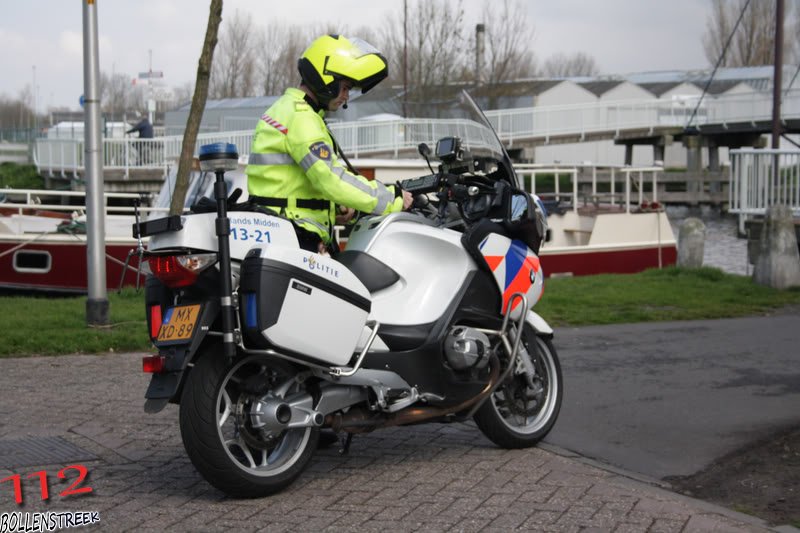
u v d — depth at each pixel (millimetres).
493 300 5656
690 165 48375
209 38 10594
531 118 42094
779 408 6770
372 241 5316
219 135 30281
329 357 4875
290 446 5000
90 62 9594
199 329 4570
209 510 4715
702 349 8875
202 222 4688
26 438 5984
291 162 5176
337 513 4676
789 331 9750
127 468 5422
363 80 5199
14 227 15062
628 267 18172
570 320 10453
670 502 4848
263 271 4652
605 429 6348
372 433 6258
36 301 11430
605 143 62375
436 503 4824
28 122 99625
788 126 41500
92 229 9609
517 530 4441
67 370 7922
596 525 4500
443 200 5766
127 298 11492
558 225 18281
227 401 4797
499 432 5750
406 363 5246
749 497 5078
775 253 12898
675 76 69000
